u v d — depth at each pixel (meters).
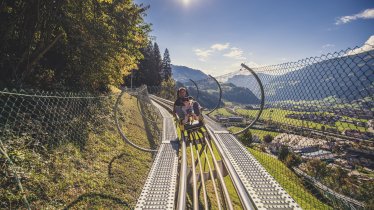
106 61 13.00
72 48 10.98
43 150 5.62
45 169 5.09
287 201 3.28
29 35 8.23
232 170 4.25
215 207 7.09
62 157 5.91
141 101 20.17
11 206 3.83
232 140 6.13
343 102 3.30
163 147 6.15
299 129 4.57
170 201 3.46
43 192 4.51
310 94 4.11
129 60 17.14
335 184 4.02
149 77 66.38
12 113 6.10
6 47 8.16
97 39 11.49
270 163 9.30
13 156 4.67
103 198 5.38
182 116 6.55
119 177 6.60
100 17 12.14
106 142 8.46
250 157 4.89
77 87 12.44
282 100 5.29
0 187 4.01
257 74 7.02
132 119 13.62
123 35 14.28
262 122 6.46
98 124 9.47
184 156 5.24
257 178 3.96
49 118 7.02
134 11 15.73
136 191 6.34
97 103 11.54
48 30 9.21
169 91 43.84
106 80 15.03
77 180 5.46
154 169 4.64
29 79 9.29
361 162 3.20
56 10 8.97
